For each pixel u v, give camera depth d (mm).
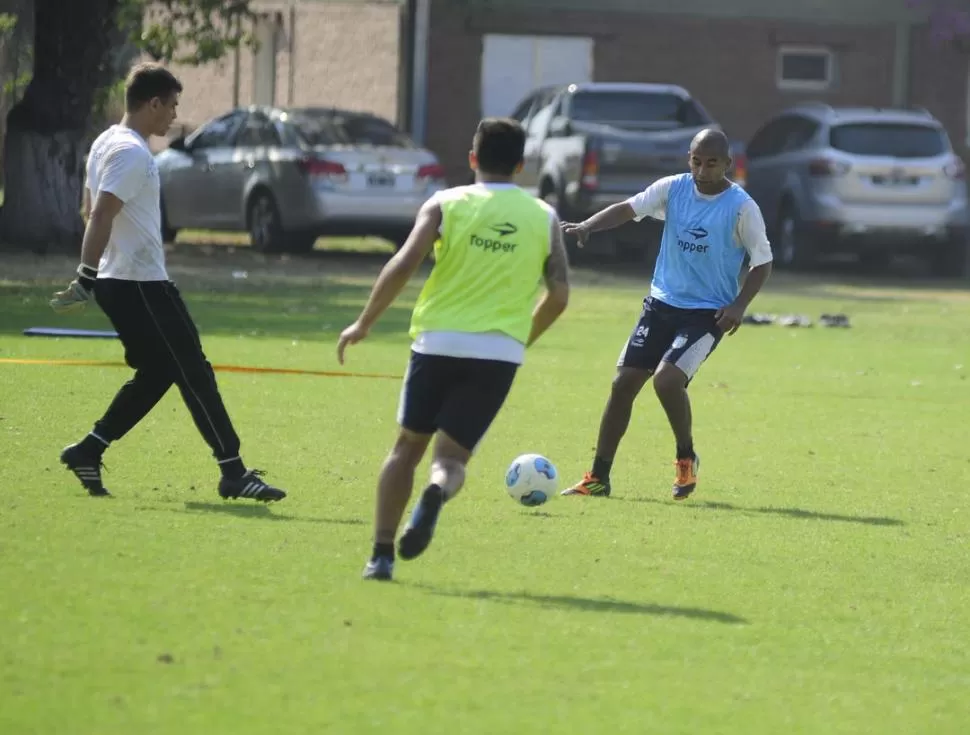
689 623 21891
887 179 89125
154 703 17172
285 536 25844
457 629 20750
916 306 76812
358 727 16734
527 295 22422
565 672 19188
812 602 23531
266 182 89375
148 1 83938
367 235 89312
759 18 112875
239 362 49062
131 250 27625
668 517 29422
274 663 18859
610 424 31312
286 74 111375
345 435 36531
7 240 85312
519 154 22688
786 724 17781
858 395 47781
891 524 29562
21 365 45281
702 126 91125
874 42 113875
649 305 31406
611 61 112000
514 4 110312
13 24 110312
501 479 32500
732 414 43125
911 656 20969
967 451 38188
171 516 27062
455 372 22219
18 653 18766
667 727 17375
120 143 27391
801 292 81938
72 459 28297
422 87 106000
